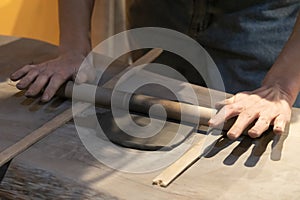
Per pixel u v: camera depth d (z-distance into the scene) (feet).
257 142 2.53
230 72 3.92
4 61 3.44
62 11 3.55
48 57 3.51
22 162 2.34
